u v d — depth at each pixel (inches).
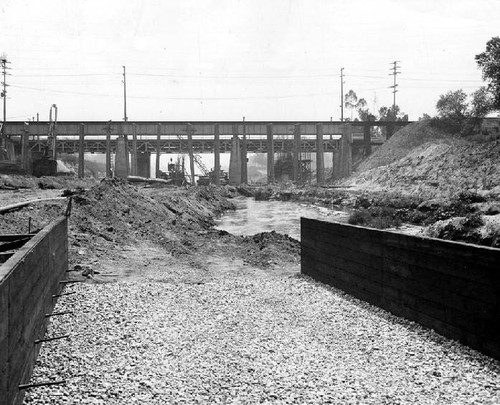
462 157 2437.3
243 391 290.7
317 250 636.7
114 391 282.2
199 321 444.8
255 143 4239.7
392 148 3567.9
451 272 388.5
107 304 483.8
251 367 329.7
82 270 643.5
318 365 336.8
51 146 2768.2
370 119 4370.1
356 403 275.3
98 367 319.9
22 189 1561.3
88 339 376.2
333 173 4421.8
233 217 1951.3
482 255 355.3
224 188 3437.5
